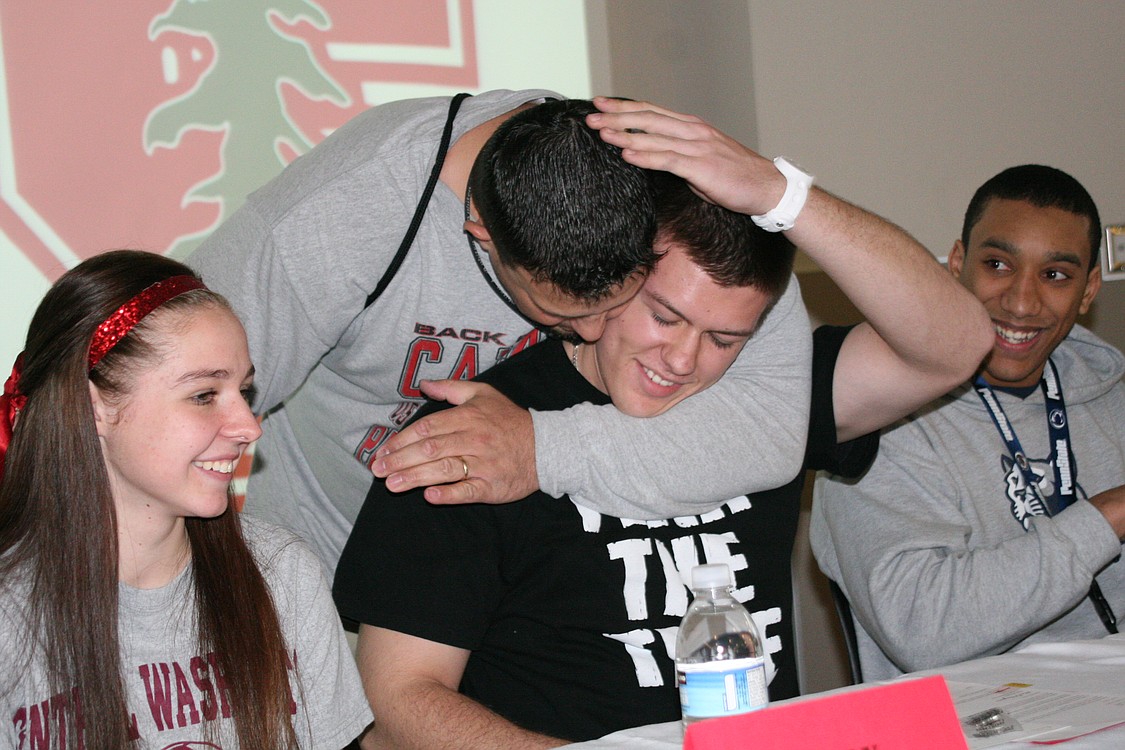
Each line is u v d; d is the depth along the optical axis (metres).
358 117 1.62
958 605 1.75
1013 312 1.97
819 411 1.62
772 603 1.50
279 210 1.47
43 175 2.33
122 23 2.40
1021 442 2.02
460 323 1.58
